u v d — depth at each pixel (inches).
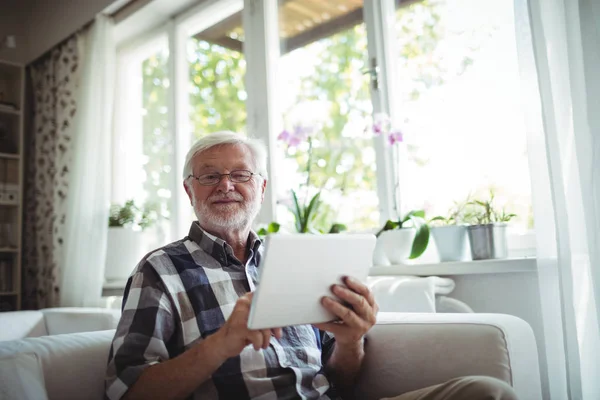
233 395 41.9
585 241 50.3
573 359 49.4
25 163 143.3
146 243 116.4
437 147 77.5
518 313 63.7
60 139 124.9
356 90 91.3
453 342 43.4
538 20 53.7
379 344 47.8
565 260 50.4
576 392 49.3
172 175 116.1
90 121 116.6
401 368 45.7
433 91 78.5
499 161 70.7
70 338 47.6
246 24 103.1
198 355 37.5
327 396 45.6
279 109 100.0
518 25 56.3
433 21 79.3
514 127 69.3
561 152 52.2
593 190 49.8
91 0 120.6
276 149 98.3
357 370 47.4
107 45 118.4
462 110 74.8
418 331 45.9
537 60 53.5
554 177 51.4
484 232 65.6
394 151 81.7
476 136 73.1
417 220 74.8
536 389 43.5
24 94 139.8
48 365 43.4
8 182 139.9
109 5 116.3
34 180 137.8
